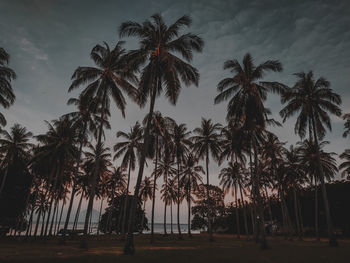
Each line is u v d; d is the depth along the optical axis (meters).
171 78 15.73
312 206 54.34
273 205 61.84
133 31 17.30
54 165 30.25
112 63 21.97
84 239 17.34
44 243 24.89
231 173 43.78
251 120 21.50
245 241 31.88
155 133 31.73
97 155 19.91
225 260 11.55
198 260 11.47
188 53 17.42
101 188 51.88
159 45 17.19
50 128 30.36
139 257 12.23
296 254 14.47
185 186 43.53
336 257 12.97
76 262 10.20
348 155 34.91
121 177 51.28
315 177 36.88
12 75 20.47
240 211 68.00
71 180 43.00
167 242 27.73
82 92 21.61
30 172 39.47
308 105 24.52
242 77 22.06
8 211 41.53
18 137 34.19
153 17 17.47
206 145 33.22
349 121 27.08
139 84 17.83
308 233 52.97
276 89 21.66
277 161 37.34
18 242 27.09
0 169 39.31
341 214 49.16
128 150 36.06
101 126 20.58
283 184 41.91
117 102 22.19
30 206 47.75
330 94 23.84
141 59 17.45
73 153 31.16
